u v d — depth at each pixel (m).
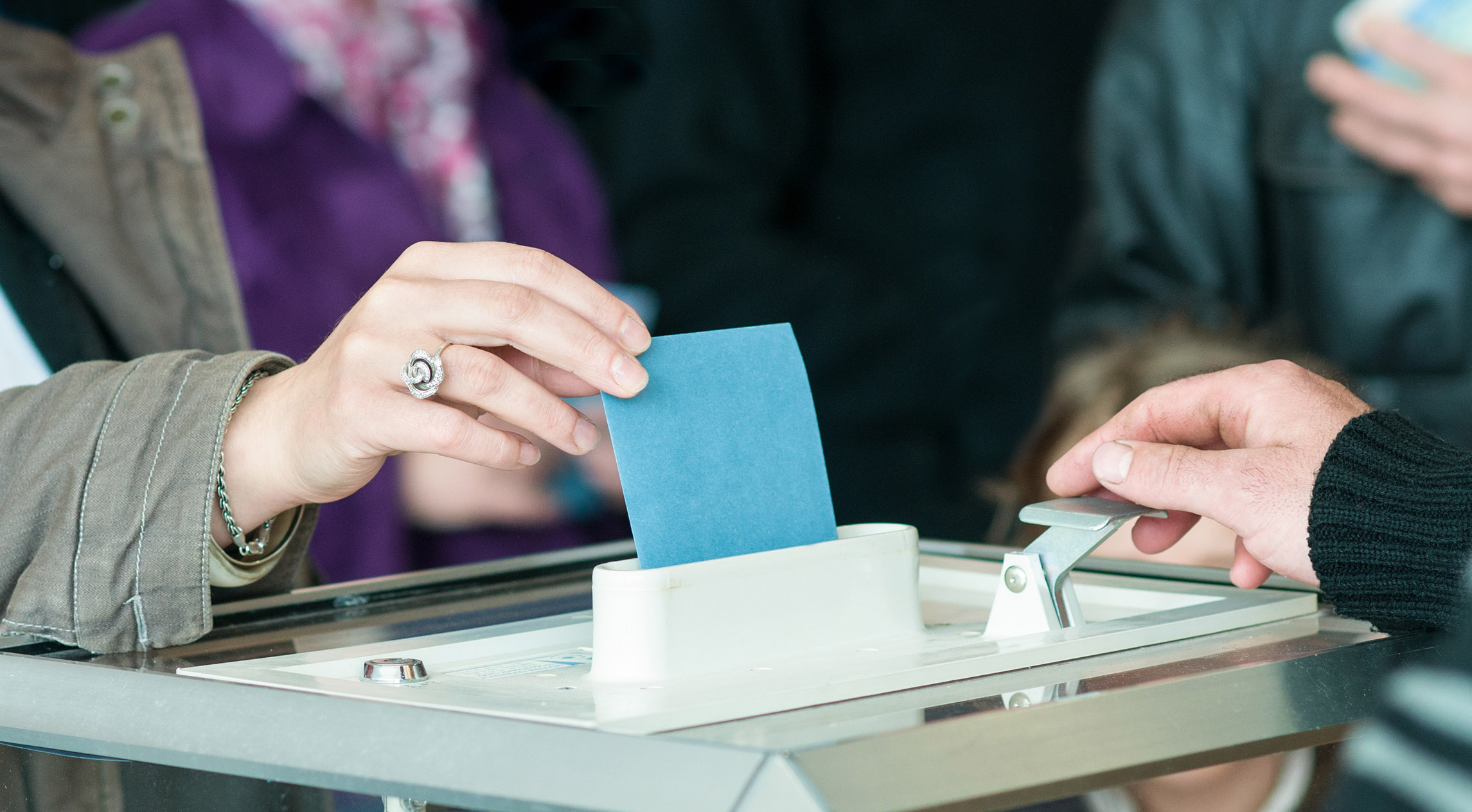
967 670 1.47
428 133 3.60
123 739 1.49
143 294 2.32
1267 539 1.62
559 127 4.06
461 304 1.58
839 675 1.46
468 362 1.59
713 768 1.36
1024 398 5.25
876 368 4.95
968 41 5.16
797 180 5.00
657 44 4.55
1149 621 1.54
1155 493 1.64
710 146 4.68
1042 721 1.41
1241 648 1.52
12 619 1.62
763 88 4.82
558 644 1.60
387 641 1.59
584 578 1.78
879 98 5.14
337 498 1.69
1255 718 1.46
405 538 3.24
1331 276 4.32
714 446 1.56
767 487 1.56
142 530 1.63
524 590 1.75
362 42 3.43
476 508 3.31
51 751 1.51
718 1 4.68
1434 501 1.57
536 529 3.42
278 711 1.47
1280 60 4.34
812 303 4.78
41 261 2.29
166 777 1.48
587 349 1.54
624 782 1.38
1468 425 4.21
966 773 1.38
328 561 3.10
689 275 4.59
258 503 1.68
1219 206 4.50
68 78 2.39
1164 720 1.44
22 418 1.71
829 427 4.93
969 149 5.18
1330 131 4.24
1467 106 4.04
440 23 3.62
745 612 1.51
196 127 2.44
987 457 5.22
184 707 1.49
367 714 1.44
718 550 1.54
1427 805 1.28
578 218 4.00
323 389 1.64
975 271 5.27
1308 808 1.46
